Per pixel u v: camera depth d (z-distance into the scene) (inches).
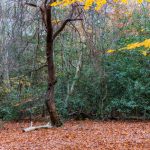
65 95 672.4
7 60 677.3
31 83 666.8
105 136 439.8
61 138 425.1
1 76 692.1
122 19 679.7
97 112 657.0
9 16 634.2
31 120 652.1
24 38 637.9
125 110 633.0
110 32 676.7
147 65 650.8
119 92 657.0
